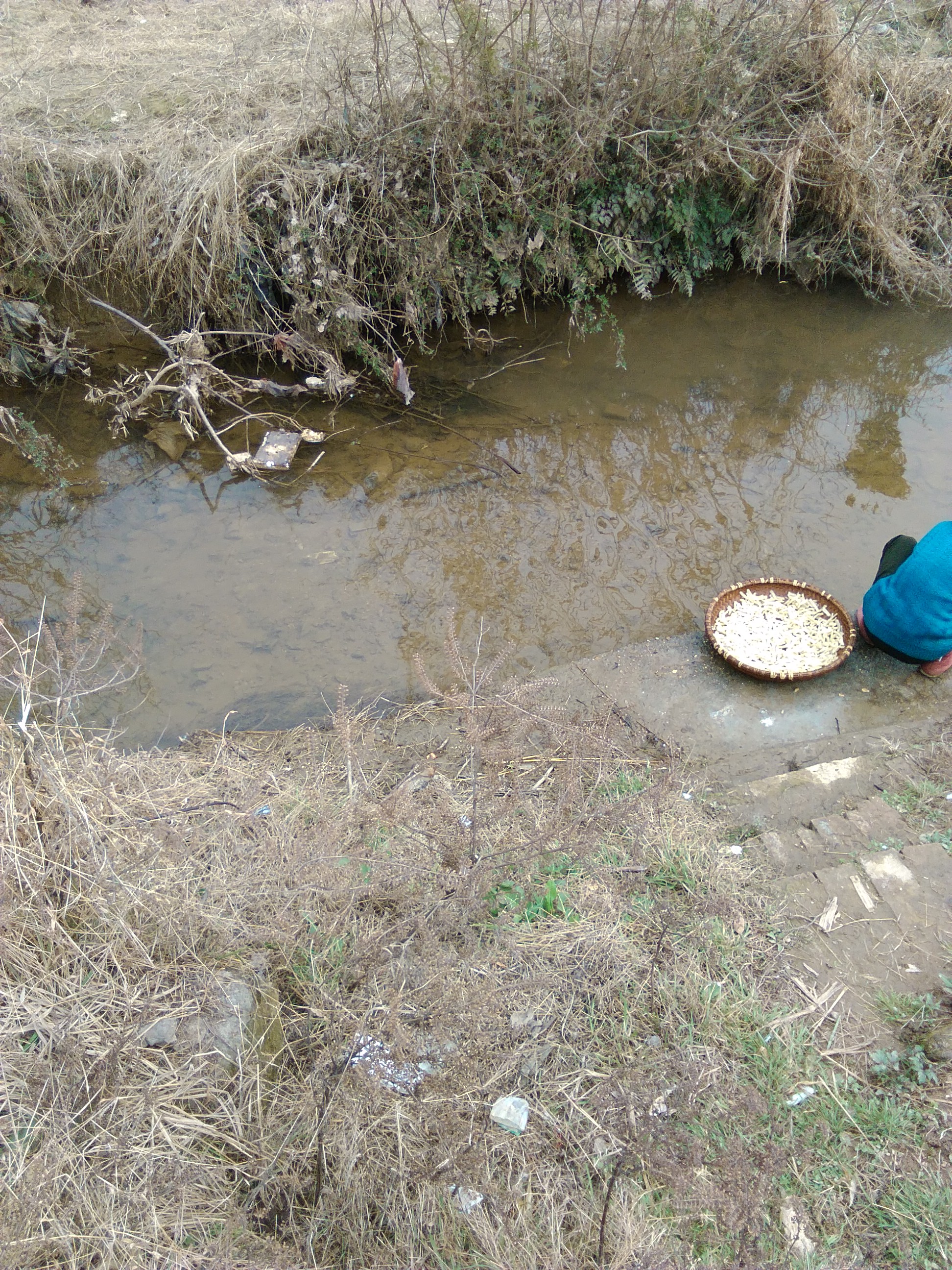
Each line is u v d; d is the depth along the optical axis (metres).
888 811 3.67
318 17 7.69
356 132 6.29
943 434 6.24
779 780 3.95
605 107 6.48
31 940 2.79
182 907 2.97
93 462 6.15
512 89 6.43
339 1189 2.47
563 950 3.06
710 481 5.92
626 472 5.99
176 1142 2.48
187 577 5.38
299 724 4.48
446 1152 2.49
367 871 3.21
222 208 6.00
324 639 4.96
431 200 6.43
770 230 7.20
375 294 6.73
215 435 5.95
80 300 6.58
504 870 3.24
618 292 7.54
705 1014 2.86
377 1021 2.82
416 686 4.68
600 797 3.84
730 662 4.54
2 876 2.73
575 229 7.11
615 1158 2.55
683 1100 2.60
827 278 7.60
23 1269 2.18
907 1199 2.40
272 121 6.52
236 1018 2.75
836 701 4.48
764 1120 2.60
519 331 7.18
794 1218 2.39
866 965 3.02
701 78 6.69
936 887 3.26
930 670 4.54
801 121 7.02
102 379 6.62
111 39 7.73
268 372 6.79
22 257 6.32
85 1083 2.50
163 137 6.44
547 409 6.51
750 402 6.55
